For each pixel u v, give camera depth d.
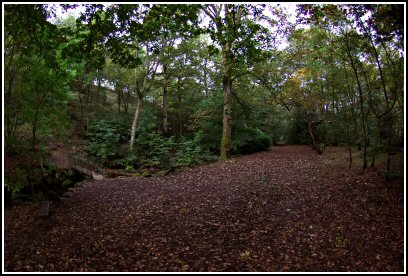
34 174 9.11
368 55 10.03
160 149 17.94
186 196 8.95
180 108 26.86
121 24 7.83
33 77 8.26
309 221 6.49
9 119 8.56
